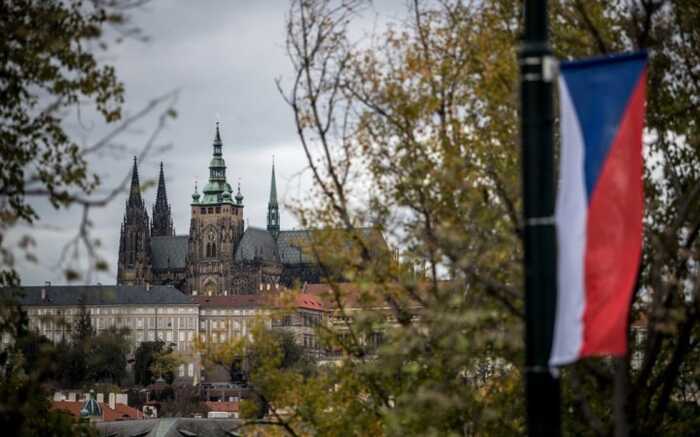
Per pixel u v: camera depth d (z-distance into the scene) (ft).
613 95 123.44
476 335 172.55
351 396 236.43
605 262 119.65
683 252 176.45
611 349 116.57
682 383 251.60
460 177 186.19
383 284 204.64
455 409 206.28
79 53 197.88
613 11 216.95
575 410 221.87
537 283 114.52
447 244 172.14
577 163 122.72
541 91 116.57
